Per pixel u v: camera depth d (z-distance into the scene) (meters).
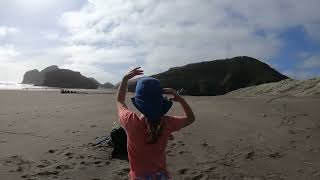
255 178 2.76
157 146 1.32
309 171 2.84
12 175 2.88
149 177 1.32
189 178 2.80
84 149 3.61
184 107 1.39
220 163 3.11
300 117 4.84
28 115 6.11
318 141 3.61
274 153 3.30
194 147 3.60
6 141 3.98
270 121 4.70
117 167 3.06
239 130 4.25
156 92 1.28
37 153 3.49
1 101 10.01
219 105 6.80
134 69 1.43
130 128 1.32
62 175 2.89
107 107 7.31
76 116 5.88
